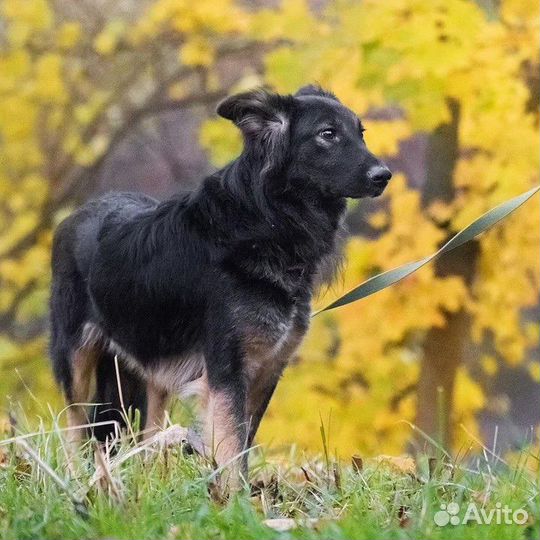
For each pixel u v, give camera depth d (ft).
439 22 44.32
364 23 44.01
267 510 22.54
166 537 19.92
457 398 51.08
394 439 49.08
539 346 69.56
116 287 28.73
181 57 53.57
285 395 49.39
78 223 31.09
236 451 26.00
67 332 30.73
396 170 62.34
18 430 26.86
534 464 27.94
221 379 26.48
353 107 44.29
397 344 51.21
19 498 21.53
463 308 48.55
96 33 57.93
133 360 29.17
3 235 58.29
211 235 26.96
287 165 27.30
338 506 22.89
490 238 48.14
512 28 45.11
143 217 29.01
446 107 44.37
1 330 63.62
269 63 45.96
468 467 26.30
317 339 51.93
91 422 30.37
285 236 26.99
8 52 54.49
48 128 58.65
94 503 21.15
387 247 47.37
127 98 61.46
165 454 24.48
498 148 45.50
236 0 55.47
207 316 26.86
